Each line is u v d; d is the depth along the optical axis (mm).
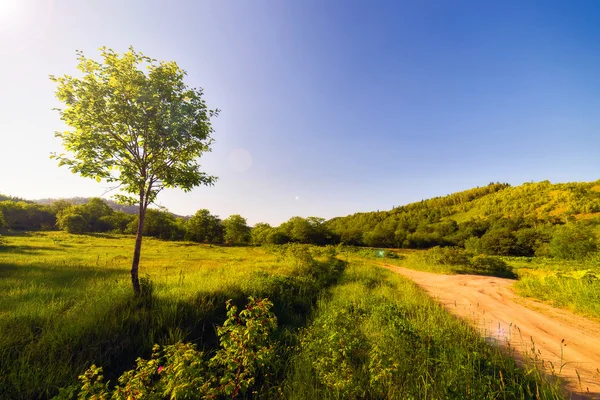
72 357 4125
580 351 5773
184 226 66188
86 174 5746
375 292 11102
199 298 6824
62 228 67938
